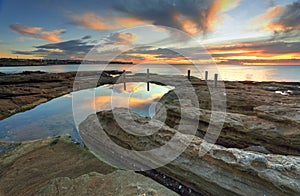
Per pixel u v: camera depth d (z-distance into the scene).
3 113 14.12
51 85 24.92
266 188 4.73
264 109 8.35
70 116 12.32
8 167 6.79
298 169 4.59
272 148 7.39
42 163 6.95
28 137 9.57
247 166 5.02
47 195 4.90
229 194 5.09
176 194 4.93
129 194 4.75
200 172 5.69
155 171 6.52
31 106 16.00
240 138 8.03
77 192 4.93
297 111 7.86
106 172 6.35
